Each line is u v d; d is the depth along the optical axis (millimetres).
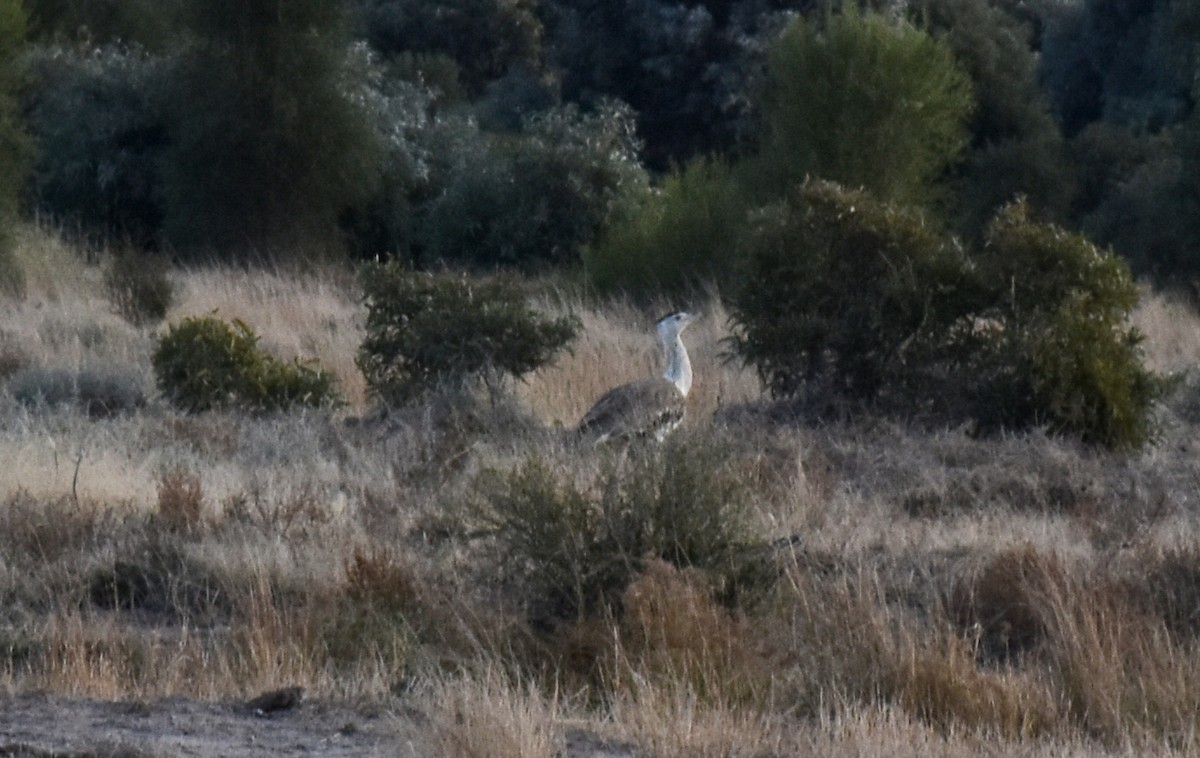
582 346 39375
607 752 15500
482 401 32375
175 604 20734
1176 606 20703
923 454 29562
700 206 50438
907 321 32562
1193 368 39969
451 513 22344
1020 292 32656
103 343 40625
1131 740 16938
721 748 15711
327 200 64062
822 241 33125
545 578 19812
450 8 98188
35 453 26766
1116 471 29297
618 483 20375
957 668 18188
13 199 52781
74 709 16656
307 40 63031
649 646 18109
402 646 18688
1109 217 62594
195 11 62500
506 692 16344
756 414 32812
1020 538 23594
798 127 50125
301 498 24125
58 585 21141
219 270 55469
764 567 20234
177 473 24703
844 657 18500
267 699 17016
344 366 38469
